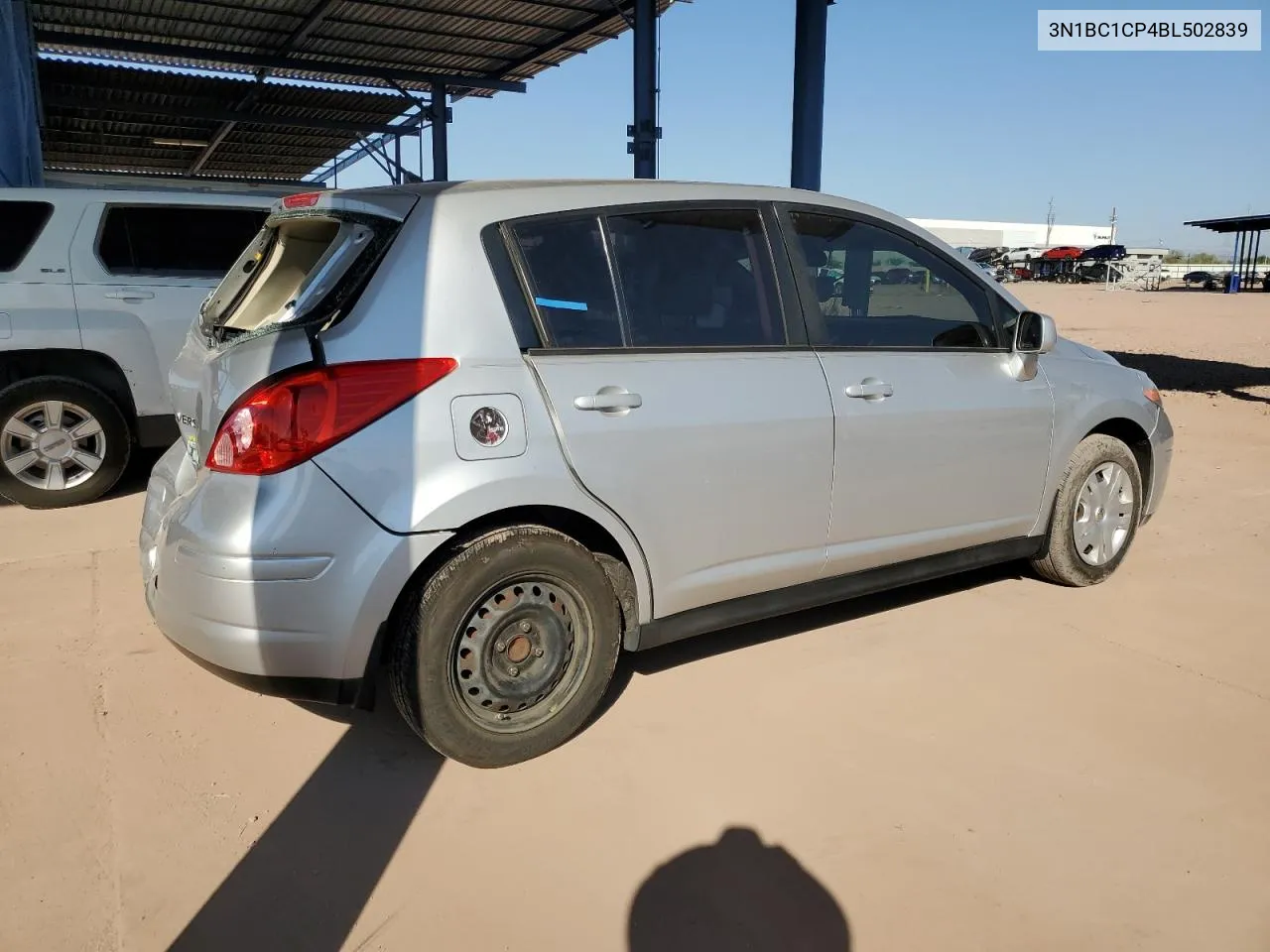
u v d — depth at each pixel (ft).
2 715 11.04
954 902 7.98
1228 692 11.62
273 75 55.88
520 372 9.61
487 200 10.05
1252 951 7.45
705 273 11.13
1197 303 113.19
